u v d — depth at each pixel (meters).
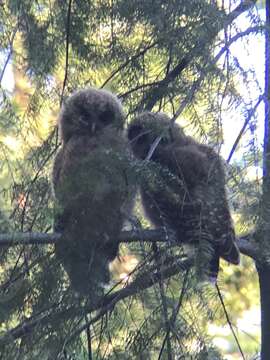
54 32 8.32
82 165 7.25
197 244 7.30
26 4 8.20
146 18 7.72
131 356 7.15
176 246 7.44
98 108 8.81
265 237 7.03
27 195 7.62
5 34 8.48
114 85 8.90
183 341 7.15
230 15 7.21
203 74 6.98
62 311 7.05
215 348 7.26
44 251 7.44
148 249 7.61
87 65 8.61
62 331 7.00
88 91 9.02
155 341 7.16
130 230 7.78
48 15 8.39
